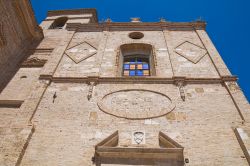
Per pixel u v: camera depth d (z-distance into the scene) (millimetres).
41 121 13117
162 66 17141
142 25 22406
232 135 12102
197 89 14938
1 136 12891
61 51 19047
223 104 13789
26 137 12000
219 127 12516
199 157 11156
